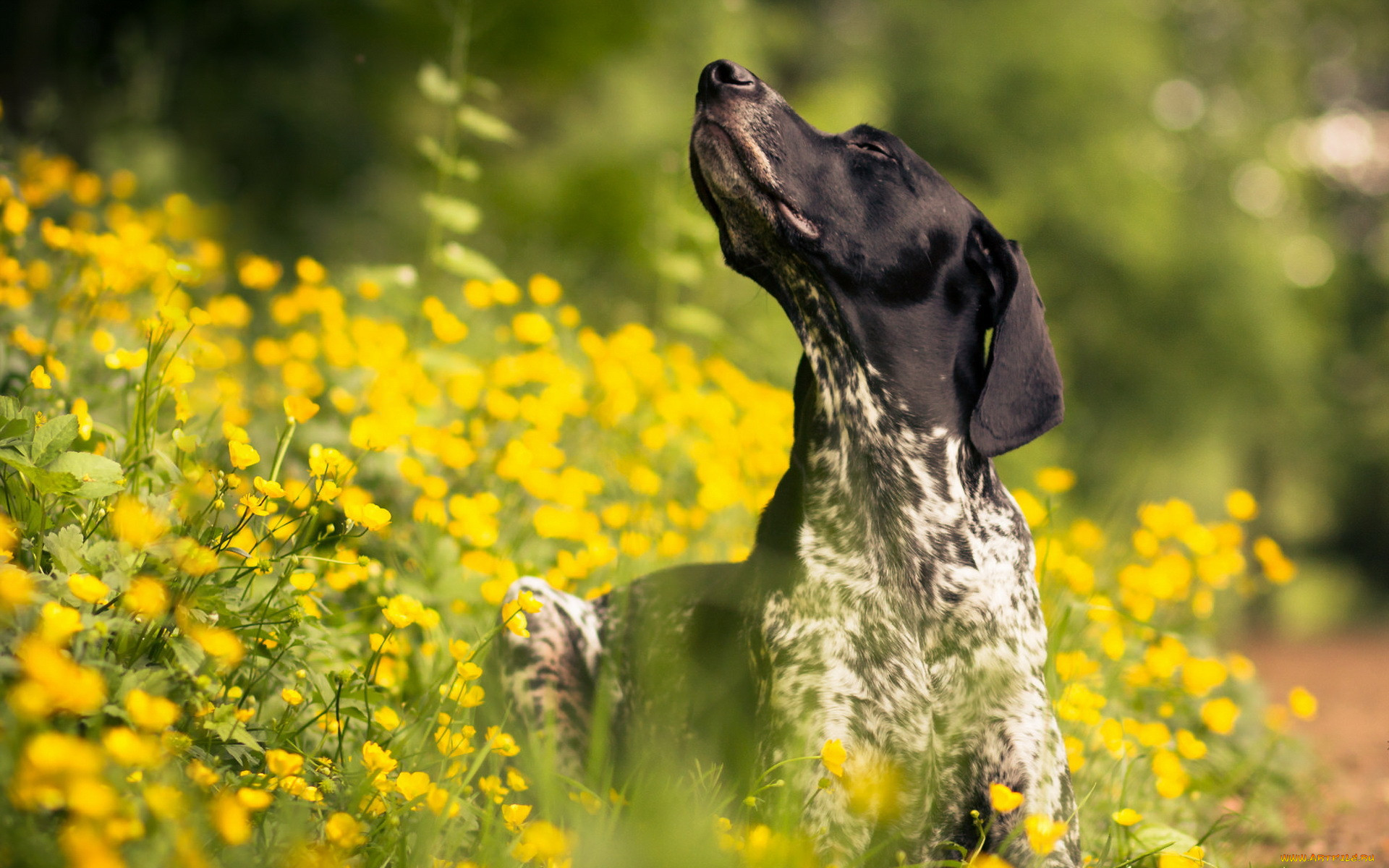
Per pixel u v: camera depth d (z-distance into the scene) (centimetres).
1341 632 3034
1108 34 3700
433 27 2489
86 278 633
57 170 862
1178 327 3697
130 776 305
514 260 1636
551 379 800
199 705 364
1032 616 509
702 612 548
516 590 571
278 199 2577
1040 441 1517
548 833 337
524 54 2638
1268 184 4681
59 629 300
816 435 529
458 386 732
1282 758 802
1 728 286
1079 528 768
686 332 1395
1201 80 4706
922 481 511
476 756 474
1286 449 4378
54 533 373
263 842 334
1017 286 516
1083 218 3547
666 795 453
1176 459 3647
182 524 405
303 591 434
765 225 533
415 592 571
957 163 3597
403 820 367
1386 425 4766
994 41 3628
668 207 1210
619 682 577
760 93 538
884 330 527
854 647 482
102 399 586
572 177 2366
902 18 3797
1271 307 3766
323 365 887
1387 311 5147
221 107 2480
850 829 452
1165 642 647
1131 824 477
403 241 2509
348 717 414
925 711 479
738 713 509
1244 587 807
